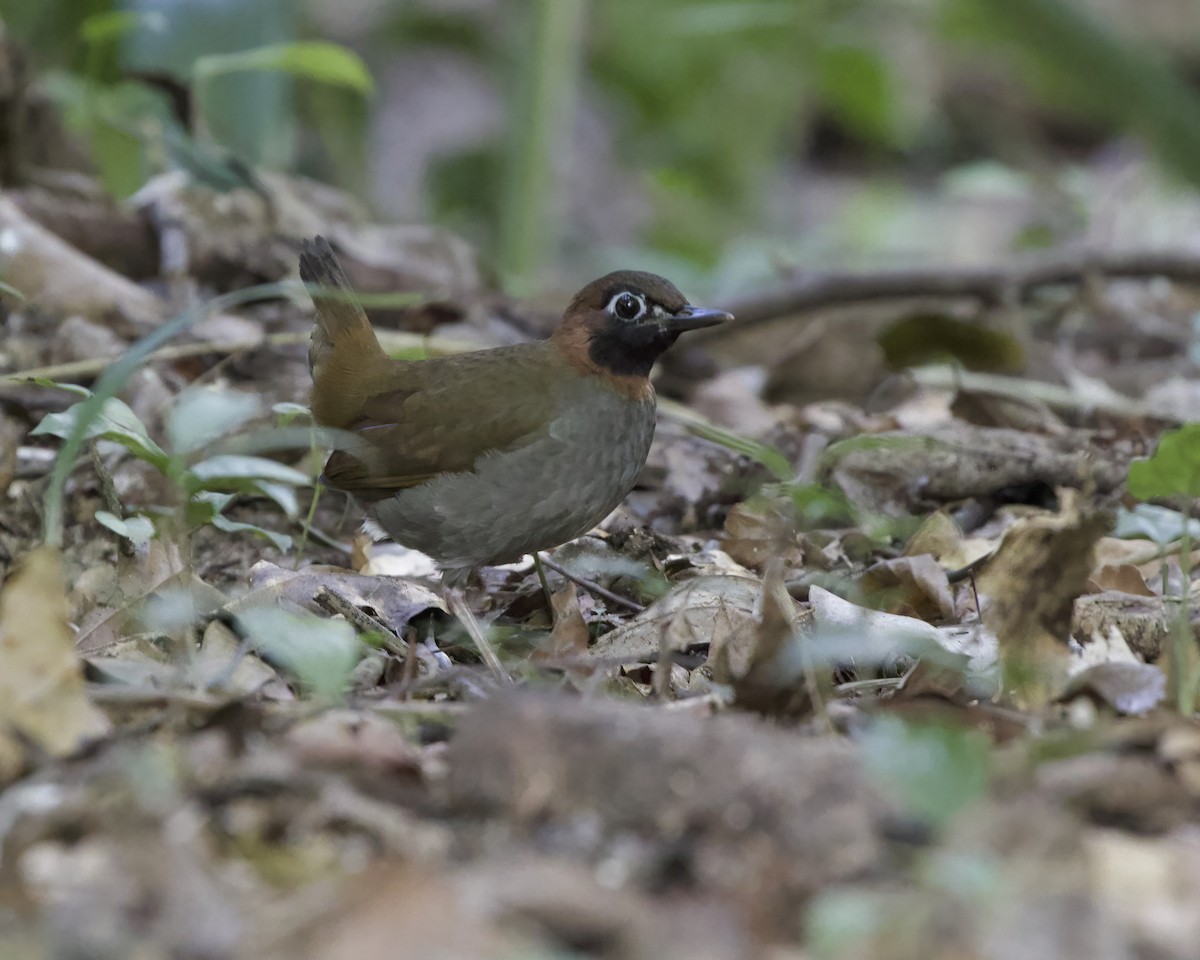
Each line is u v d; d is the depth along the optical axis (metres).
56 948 5.38
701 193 24.39
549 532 10.05
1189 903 5.68
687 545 11.20
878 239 25.91
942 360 15.11
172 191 15.48
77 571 10.54
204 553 11.22
